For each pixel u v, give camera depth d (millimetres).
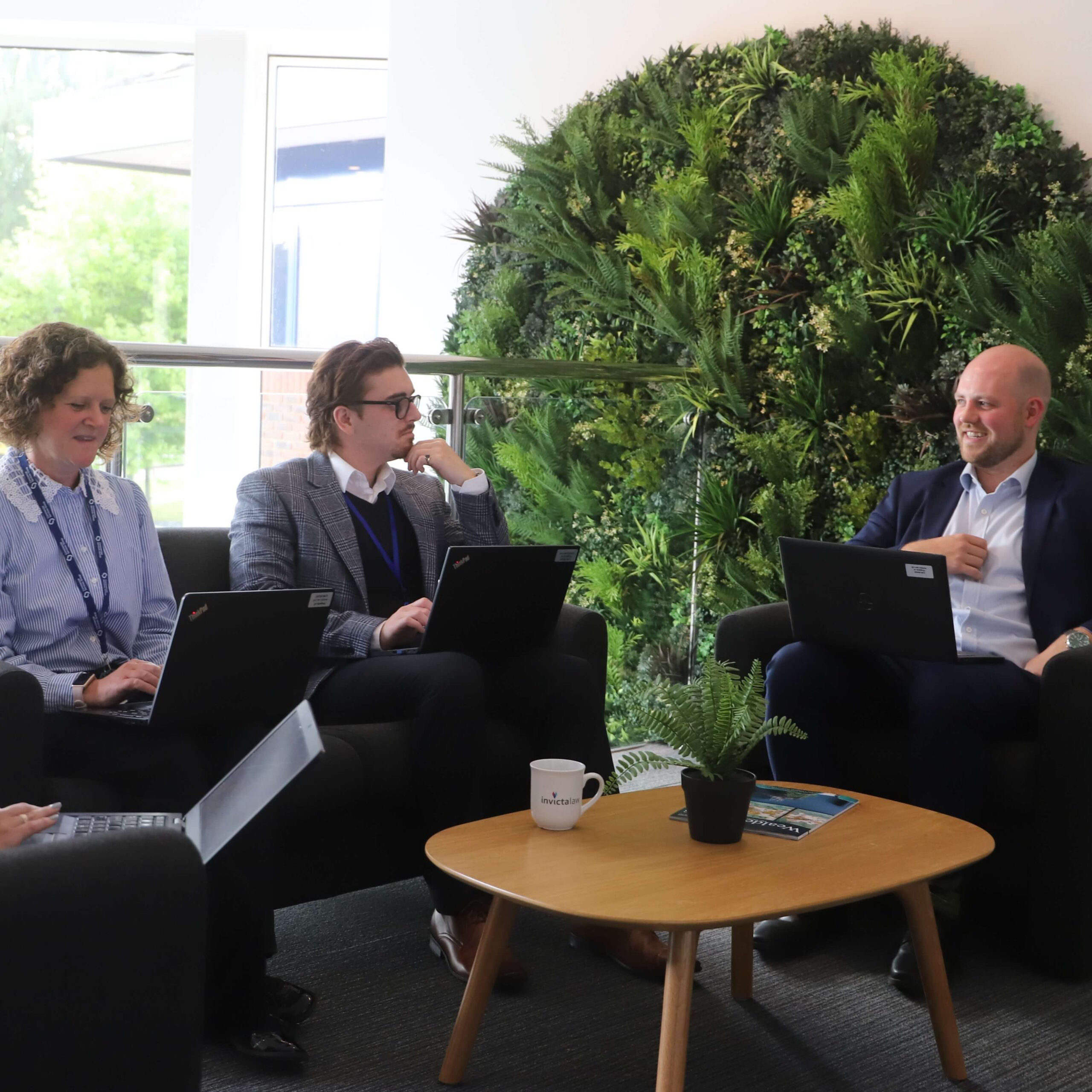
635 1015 2039
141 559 2295
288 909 2494
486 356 5156
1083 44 3578
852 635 2490
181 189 6801
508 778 2404
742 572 3930
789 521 3953
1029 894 2254
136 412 2299
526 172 4961
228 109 6426
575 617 2680
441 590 2287
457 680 2166
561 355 4918
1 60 6684
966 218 3666
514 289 5078
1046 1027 2033
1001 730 2404
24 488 2141
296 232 6621
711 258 4273
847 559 2457
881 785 2520
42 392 2100
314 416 2625
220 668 1969
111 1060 1163
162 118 6715
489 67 5359
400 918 2463
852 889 1590
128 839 1191
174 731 2008
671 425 3924
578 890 1563
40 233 6789
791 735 2498
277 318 6680
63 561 2148
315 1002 2002
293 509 2523
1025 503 2693
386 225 5910
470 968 2111
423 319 5750
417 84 5703
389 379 2584
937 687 2379
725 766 1771
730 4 4422
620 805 1988
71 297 6852
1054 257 3447
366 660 2340
